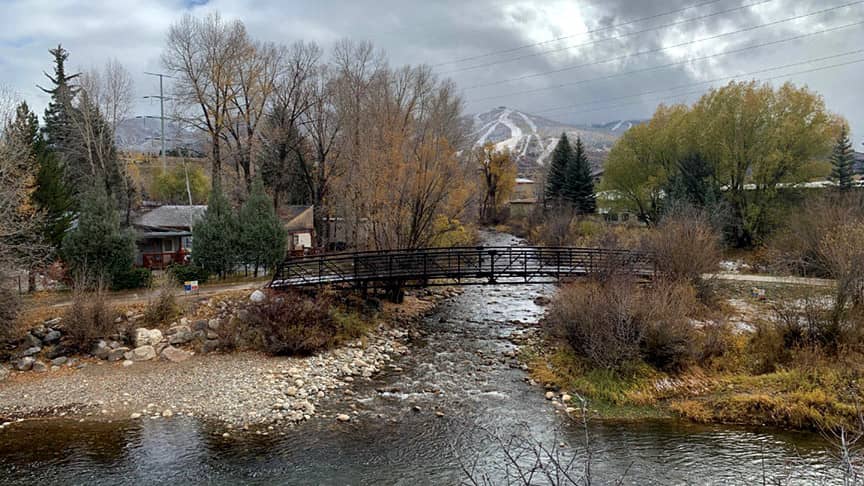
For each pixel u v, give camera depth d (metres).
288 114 37.16
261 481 9.96
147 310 18.09
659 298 15.99
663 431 12.17
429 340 20.19
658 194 46.00
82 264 20.45
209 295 20.28
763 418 12.63
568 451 11.16
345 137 34.34
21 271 18.62
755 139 35.94
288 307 18.64
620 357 15.05
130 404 13.60
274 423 12.62
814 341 14.97
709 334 15.83
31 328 16.69
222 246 23.84
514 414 13.19
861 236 16.27
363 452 11.12
